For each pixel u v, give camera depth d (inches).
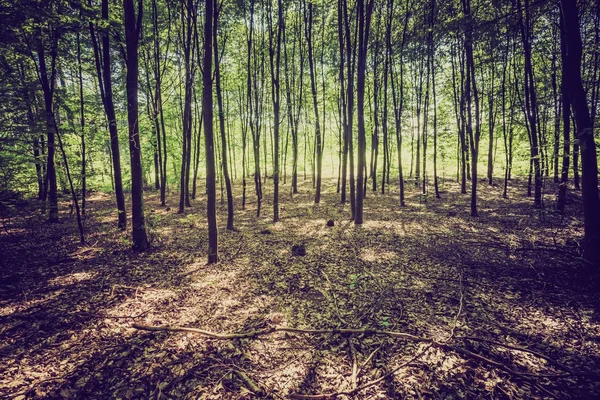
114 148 421.7
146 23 557.6
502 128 660.1
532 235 357.4
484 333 170.1
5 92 307.0
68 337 170.4
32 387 132.3
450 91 788.6
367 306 207.2
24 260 304.5
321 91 858.8
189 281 255.1
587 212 244.5
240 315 198.1
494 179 911.7
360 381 136.3
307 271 276.5
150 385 135.2
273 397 128.2
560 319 180.7
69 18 304.8
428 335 169.0
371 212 558.9
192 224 492.1
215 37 395.5
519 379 134.2
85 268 283.7
